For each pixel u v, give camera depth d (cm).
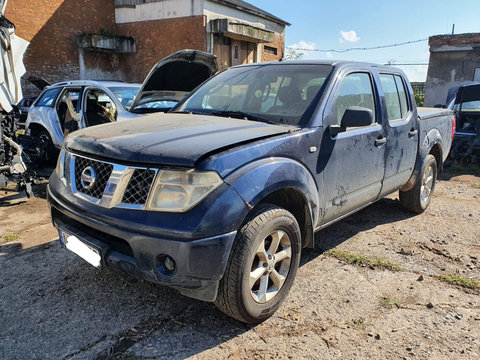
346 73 364
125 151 251
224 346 256
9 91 552
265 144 271
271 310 282
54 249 395
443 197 611
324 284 336
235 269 247
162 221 230
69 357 244
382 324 282
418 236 445
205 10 1733
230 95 381
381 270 363
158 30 1858
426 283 340
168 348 253
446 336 270
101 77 1966
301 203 305
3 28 538
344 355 250
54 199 291
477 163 842
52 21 1761
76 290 319
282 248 292
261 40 2014
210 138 265
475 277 352
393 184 439
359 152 359
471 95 888
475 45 1797
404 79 468
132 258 245
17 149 536
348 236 444
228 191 239
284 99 346
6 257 377
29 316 284
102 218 247
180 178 234
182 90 614
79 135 299
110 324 277
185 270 229
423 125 489
